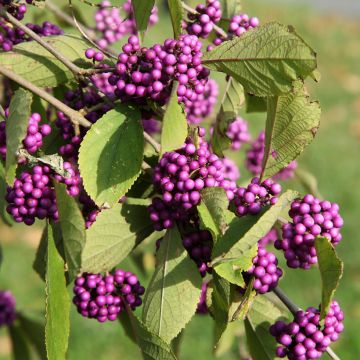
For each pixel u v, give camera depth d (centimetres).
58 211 40
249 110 51
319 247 40
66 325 40
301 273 166
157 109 43
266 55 41
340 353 146
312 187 63
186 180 41
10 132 40
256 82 42
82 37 48
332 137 263
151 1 43
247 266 40
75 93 46
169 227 43
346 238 191
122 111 43
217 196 41
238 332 59
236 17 48
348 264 179
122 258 44
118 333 151
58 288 41
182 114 40
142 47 43
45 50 46
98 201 41
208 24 47
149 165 46
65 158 44
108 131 42
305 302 159
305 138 43
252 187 42
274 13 462
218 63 42
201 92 43
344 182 230
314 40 411
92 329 151
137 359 146
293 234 42
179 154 42
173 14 43
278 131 43
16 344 66
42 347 65
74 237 39
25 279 165
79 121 44
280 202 40
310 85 313
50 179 42
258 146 60
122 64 42
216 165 42
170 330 42
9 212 42
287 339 43
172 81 42
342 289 167
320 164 240
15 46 46
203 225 41
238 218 40
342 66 358
